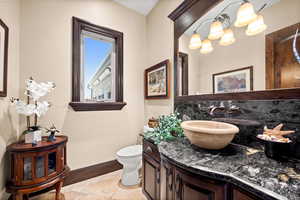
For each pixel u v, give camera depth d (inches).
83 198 60.1
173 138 50.8
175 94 68.6
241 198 23.5
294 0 32.5
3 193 48.5
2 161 47.9
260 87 38.1
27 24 60.5
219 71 49.2
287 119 32.9
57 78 67.6
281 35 34.4
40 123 63.4
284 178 23.6
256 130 38.6
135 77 92.9
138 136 94.1
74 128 72.0
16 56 56.6
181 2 66.9
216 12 50.1
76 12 72.3
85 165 75.0
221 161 31.1
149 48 93.0
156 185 49.2
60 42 68.4
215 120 49.2
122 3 85.7
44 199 59.0
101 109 79.9
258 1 38.9
